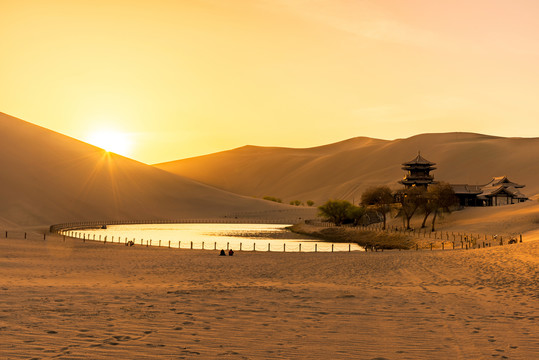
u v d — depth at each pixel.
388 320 13.31
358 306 15.66
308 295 18.11
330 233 108.31
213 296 17.27
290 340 10.73
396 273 28.73
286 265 34.97
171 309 14.16
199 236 102.81
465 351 10.04
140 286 20.84
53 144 190.25
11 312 12.97
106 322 12.02
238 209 197.25
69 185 166.25
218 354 9.40
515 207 100.12
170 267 33.00
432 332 11.83
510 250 38.22
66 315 12.78
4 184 149.12
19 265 30.88
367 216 125.62
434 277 26.05
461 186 130.50
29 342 9.80
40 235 78.62
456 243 68.25
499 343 10.77
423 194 99.31
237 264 35.94
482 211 103.62
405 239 82.94
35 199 147.88
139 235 102.44
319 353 9.68
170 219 169.38
